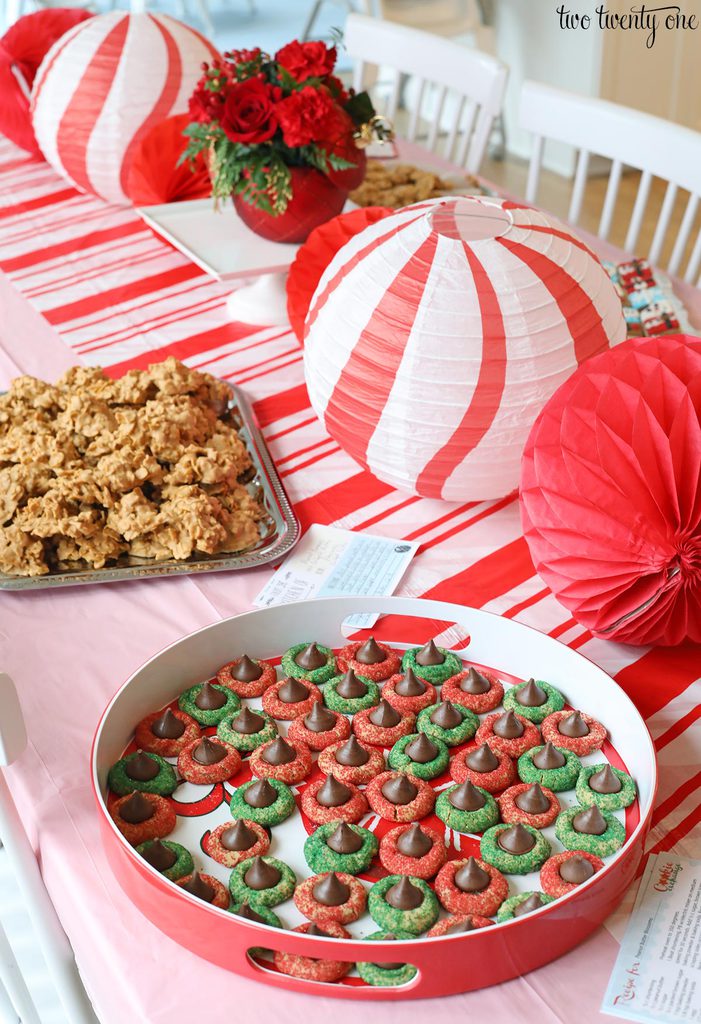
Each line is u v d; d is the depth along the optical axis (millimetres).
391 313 849
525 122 1610
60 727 771
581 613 796
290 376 1203
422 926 598
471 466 884
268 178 1179
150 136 1430
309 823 680
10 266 1455
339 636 821
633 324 1169
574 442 747
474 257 847
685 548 745
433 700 765
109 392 1004
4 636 855
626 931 617
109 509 919
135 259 1470
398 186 1484
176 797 698
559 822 662
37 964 903
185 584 906
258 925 561
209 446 1002
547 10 3348
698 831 679
